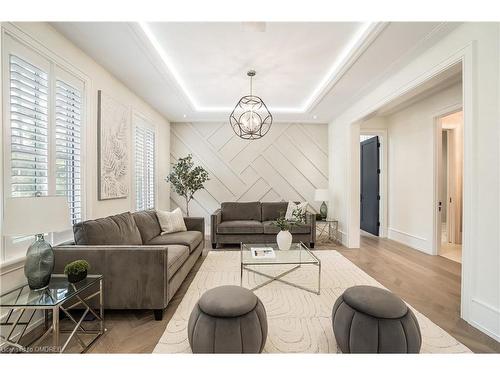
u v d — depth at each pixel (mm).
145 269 2139
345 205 4723
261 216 5133
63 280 1919
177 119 5402
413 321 1570
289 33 2459
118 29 2277
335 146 5246
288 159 5695
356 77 3246
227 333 1507
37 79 2092
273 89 3945
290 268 3410
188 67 3182
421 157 4414
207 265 3566
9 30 1815
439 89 3891
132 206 3803
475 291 2020
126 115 3566
